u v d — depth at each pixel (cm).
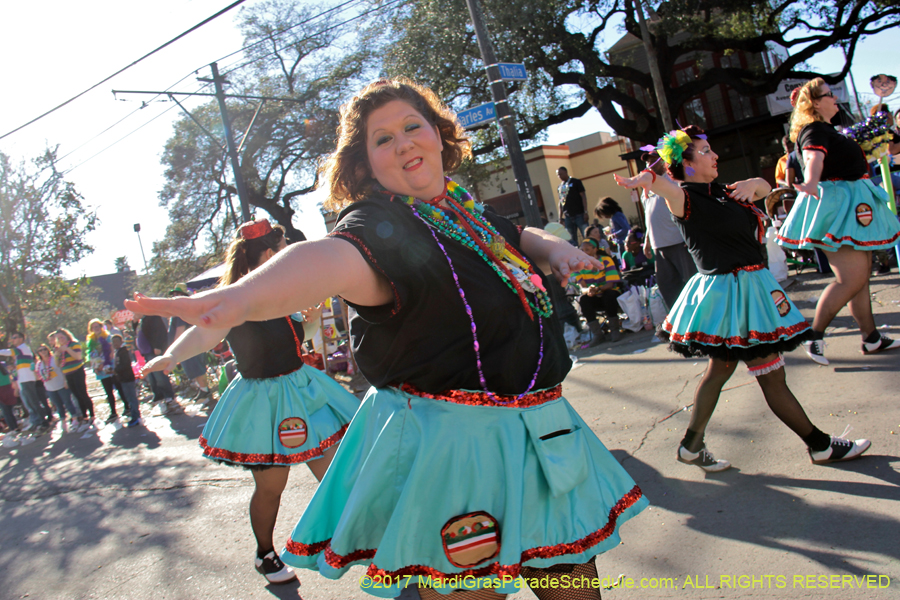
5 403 1138
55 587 384
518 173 887
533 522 151
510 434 151
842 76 1798
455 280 145
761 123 2206
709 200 320
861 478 304
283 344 323
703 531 290
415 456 149
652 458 380
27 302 1969
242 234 334
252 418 318
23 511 572
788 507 293
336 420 332
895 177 714
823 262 757
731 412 414
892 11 1630
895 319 535
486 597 151
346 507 152
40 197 1944
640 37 1762
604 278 721
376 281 138
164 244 2538
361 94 168
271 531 333
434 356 146
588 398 526
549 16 1611
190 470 587
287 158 2425
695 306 329
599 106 1862
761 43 1742
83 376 1089
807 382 434
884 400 377
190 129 2388
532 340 156
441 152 187
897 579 228
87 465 716
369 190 175
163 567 380
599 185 2923
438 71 1628
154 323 928
